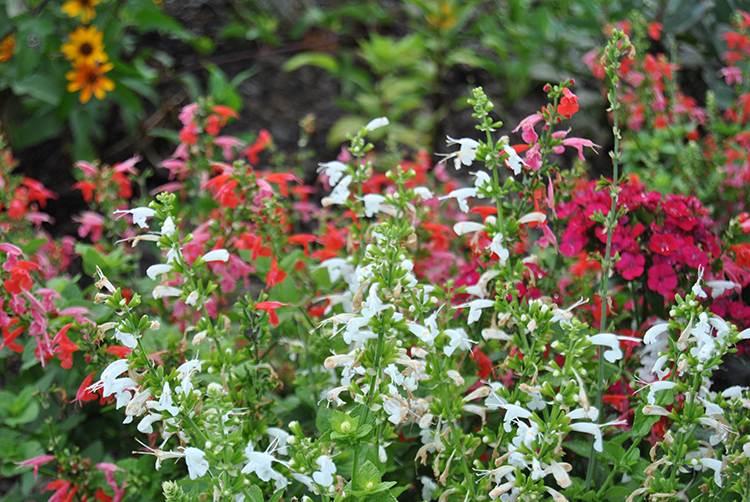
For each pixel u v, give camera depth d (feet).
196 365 5.08
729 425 5.06
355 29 20.10
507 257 5.83
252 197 7.34
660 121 10.32
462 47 19.39
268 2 20.10
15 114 14.60
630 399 6.53
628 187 6.84
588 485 5.69
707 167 9.75
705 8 12.73
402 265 4.96
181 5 19.69
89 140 15.01
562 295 7.43
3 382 10.15
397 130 15.56
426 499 6.17
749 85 10.56
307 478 4.79
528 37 15.61
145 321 4.89
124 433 8.12
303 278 7.92
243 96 17.33
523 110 17.26
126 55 16.69
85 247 7.87
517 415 4.89
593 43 14.62
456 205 10.20
